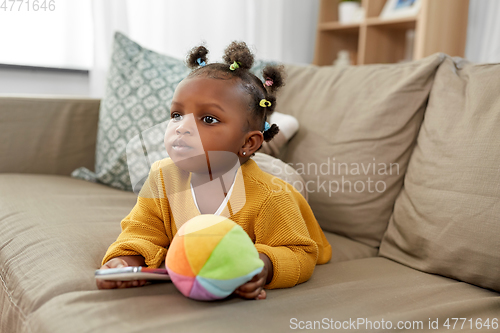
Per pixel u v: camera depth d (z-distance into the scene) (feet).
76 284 2.03
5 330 2.13
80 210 3.14
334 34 8.80
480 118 2.64
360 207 3.21
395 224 3.02
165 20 6.56
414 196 2.87
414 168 3.01
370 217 3.18
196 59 2.50
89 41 6.10
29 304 1.97
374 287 2.24
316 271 2.55
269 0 7.74
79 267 2.21
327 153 3.43
